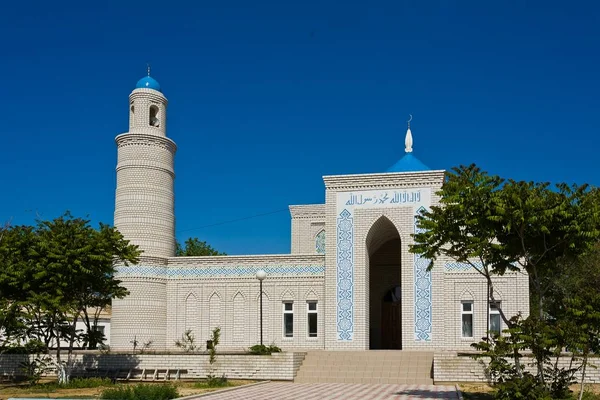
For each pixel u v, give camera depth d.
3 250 23.88
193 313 32.72
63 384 23.61
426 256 19.77
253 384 23.81
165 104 34.25
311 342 31.39
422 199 29.91
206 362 26.06
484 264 19.30
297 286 32.03
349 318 30.00
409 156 35.94
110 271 25.02
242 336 32.19
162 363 26.45
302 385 23.55
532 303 35.66
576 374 22.50
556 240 18.91
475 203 18.67
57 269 23.41
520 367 17.61
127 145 33.00
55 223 24.48
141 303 31.80
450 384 23.55
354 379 24.92
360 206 30.53
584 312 16.56
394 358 26.58
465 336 29.77
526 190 18.45
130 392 18.66
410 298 29.52
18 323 23.80
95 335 25.91
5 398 19.58
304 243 42.09
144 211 32.47
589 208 18.14
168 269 33.09
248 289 32.47
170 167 33.84
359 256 30.25
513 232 19.05
